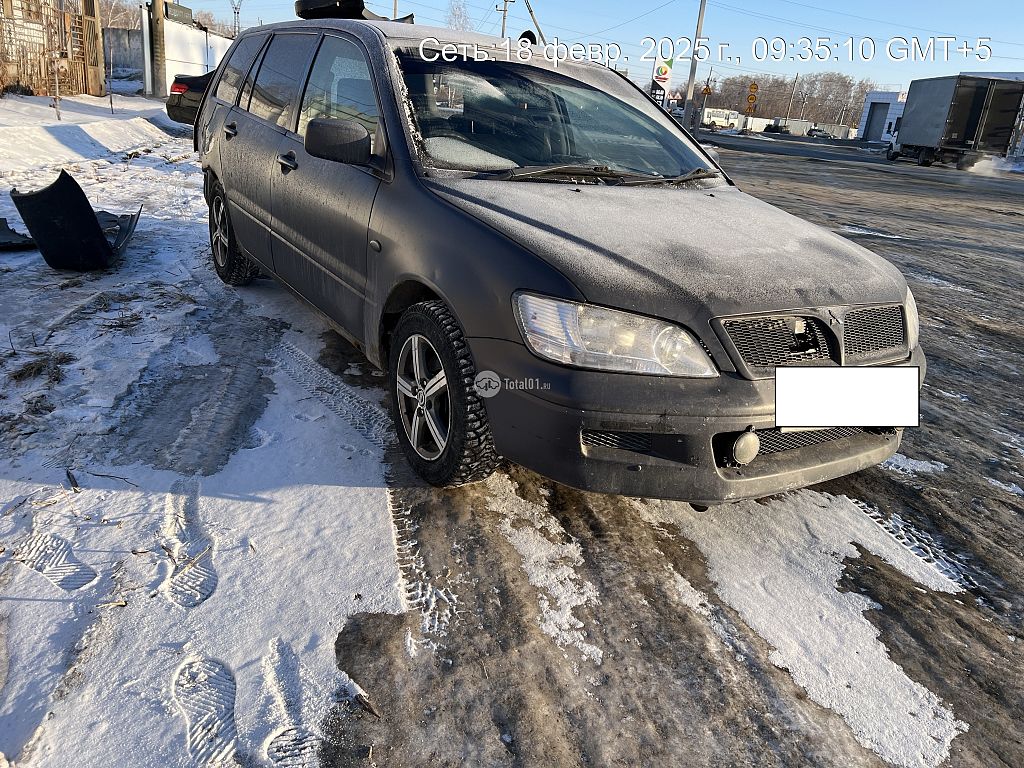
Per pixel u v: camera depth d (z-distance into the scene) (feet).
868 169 77.77
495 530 8.44
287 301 15.69
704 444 7.18
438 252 8.32
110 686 5.91
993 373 15.61
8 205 22.16
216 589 7.07
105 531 7.70
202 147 16.69
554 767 5.61
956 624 7.63
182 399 10.75
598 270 7.29
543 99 11.20
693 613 7.44
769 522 9.18
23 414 9.73
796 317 7.57
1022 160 102.12
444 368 8.34
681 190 10.55
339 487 8.94
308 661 6.34
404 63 10.41
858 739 6.15
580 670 6.58
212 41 82.58
